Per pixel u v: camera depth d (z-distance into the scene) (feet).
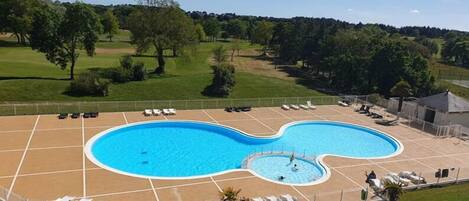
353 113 176.24
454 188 95.86
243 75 252.21
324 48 294.66
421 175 101.96
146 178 93.20
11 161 98.17
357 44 278.05
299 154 121.19
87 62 272.92
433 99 164.04
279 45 407.44
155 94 192.03
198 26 498.69
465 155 125.39
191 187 89.51
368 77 231.91
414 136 144.15
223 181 93.76
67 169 95.61
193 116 154.81
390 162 114.42
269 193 88.28
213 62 346.54
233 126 143.64
